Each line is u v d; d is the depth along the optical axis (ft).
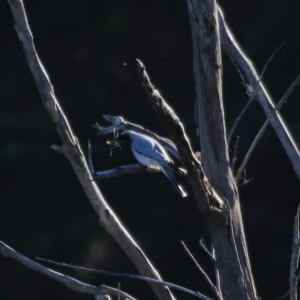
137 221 58.54
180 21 63.57
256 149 56.34
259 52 57.00
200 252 56.44
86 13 63.16
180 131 12.32
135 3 63.57
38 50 63.26
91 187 16.75
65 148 16.75
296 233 13.94
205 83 14.20
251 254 57.11
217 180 14.12
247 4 59.62
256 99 18.67
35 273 57.98
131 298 14.58
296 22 57.00
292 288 13.67
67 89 62.18
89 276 54.44
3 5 64.34
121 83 62.08
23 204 57.41
